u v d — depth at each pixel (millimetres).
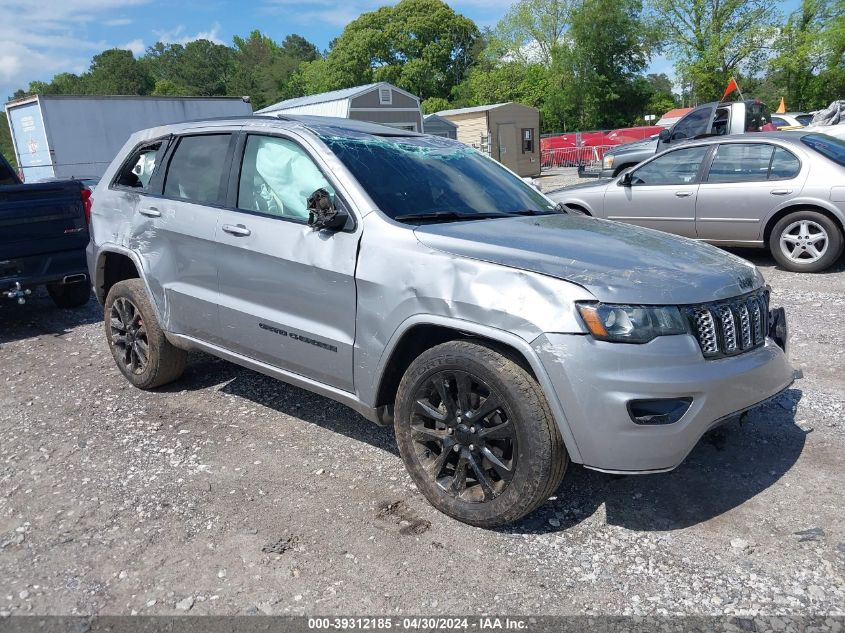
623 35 48625
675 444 2838
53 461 3992
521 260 3035
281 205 3916
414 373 3268
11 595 2809
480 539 3109
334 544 3098
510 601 2703
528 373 2955
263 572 2914
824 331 5789
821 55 39094
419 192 3795
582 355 2783
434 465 3297
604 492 3473
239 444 4133
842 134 13258
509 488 3014
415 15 58344
